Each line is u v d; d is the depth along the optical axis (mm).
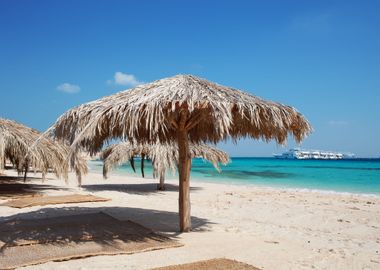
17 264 3883
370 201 11602
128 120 4648
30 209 7941
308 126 5535
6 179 16062
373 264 4473
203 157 12594
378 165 56094
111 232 5383
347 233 6660
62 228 5566
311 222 7734
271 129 5734
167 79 5590
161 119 4746
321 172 34375
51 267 3885
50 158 10633
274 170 38750
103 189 13734
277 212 8992
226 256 4512
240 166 52375
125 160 13336
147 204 9328
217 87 5391
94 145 6242
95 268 3895
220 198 11883
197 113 5617
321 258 4629
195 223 6762
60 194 10922
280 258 4531
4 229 5438
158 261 4199
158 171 13547
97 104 5137
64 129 5273
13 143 9914
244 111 4832
